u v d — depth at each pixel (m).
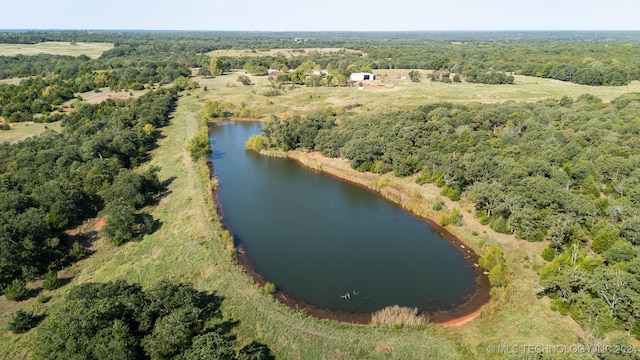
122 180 73.12
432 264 59.34
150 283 51.38
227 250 59.56
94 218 68.12
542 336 41.91
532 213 60.12
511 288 50.12
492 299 49.94
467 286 53.94
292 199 82.69
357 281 55.28
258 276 56.19
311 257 61.41
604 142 81.50
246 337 42.19
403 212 76.25
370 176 90.75
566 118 104.56
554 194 61.12
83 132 106.06
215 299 48.16
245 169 100.06
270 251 63.03
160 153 104.44
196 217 68.06
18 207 61.34
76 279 53.38
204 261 55.75
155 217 69.56
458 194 75.12
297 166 102.50
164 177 87.62
